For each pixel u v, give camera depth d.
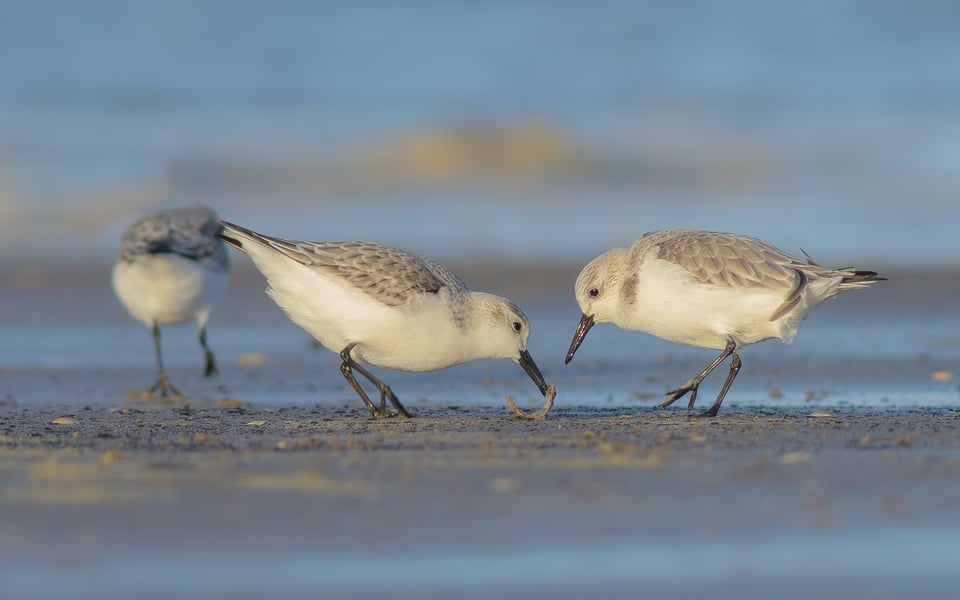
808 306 10.62
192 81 37.88
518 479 7.38
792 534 6.24
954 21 42.44
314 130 34.16
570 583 5.59
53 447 8.54
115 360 14.98
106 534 6.20
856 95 37.81
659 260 10.82
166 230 13.84
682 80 39.09
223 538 6.14
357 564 5.79
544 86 38.59
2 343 16.03
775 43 41.59
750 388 12.84
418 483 7.26
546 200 29.03
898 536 6.21
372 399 12.39
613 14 43.47
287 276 10.51
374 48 40.94
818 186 29.77
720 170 31.59
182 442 8.81
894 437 8.90
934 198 28.16
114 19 40.59
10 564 5.76
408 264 10.62
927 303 18.64
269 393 12.83
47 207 26.55
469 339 10.87
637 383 13.30
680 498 6.91
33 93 36.03
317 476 7.43
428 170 31.53
